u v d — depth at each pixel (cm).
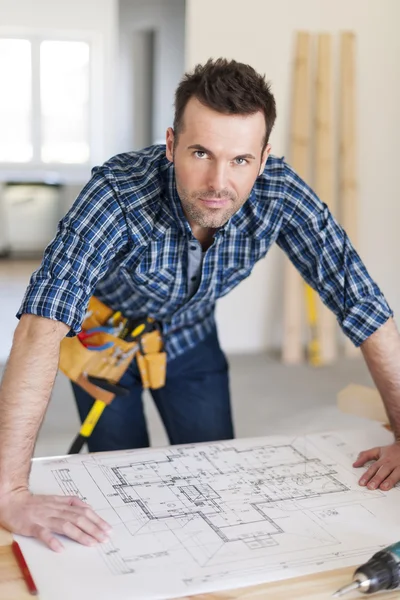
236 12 421
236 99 119
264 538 114
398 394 154
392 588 101
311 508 124
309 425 351
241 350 470
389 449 143
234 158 124
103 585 101
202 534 115
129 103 767
